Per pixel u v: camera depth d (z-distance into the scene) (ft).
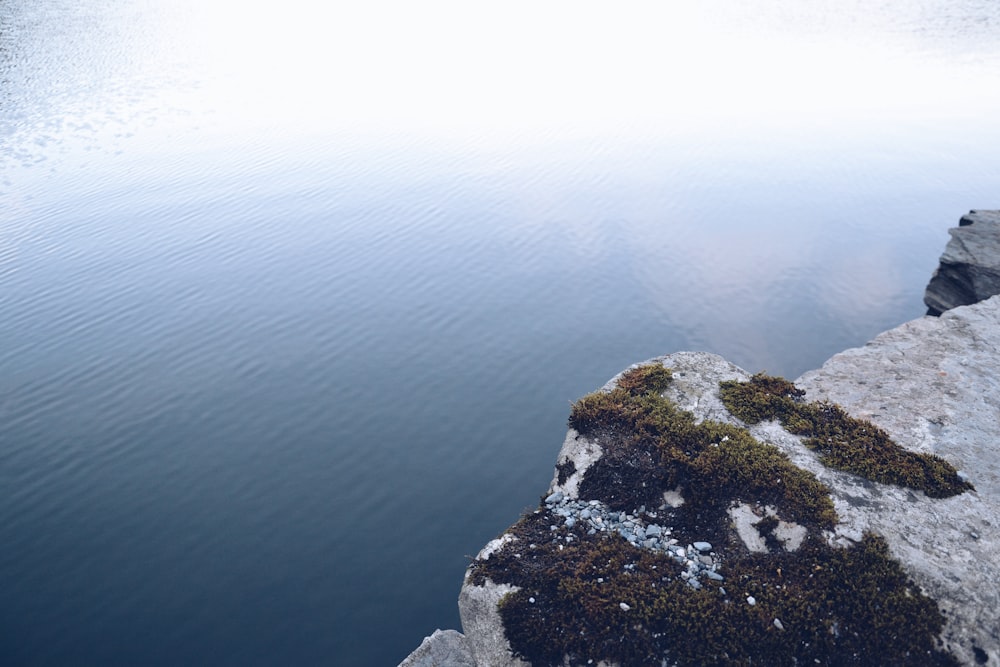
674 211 136.98
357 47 334.24
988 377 44.01
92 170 172.86
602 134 186.60
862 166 151.43
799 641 31.53
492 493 68.69
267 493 69.67
